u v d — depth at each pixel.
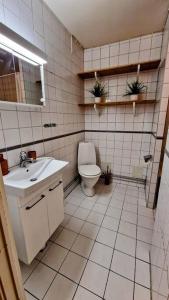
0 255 0.41
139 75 2.22
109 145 2.64
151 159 2.02
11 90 1.17
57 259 1.31
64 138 2.10
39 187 1.12
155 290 0.93
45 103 1.55
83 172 2.12
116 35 2.07
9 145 1.24
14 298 0.48
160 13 1.64
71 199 2.19
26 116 1.40
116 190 2.44
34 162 1.43
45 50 1.56
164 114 1.69
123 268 1.24
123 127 2.48
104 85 2.46
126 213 1.90
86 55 2.46
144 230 1.62
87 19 1.74
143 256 1.34
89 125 2.71
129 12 1.63
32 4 1.35
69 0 1.46
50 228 1.36
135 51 2.16
